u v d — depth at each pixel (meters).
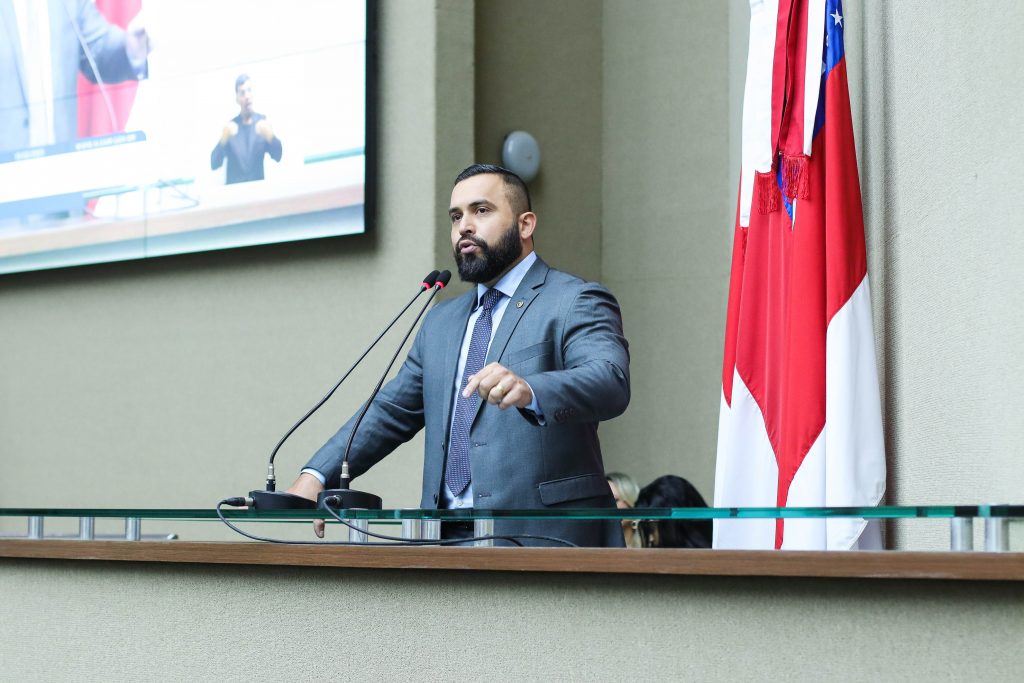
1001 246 2.99
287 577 2.45
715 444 7.07
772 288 4.40
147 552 2.61
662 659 2.01
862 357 3.95
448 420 3.81
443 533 2.69
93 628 2.73
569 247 7.39
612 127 7.60
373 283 6.55
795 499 4.02
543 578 2.14
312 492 3.66
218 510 2.55
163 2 7.22
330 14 6.67
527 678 2.13
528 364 3.73
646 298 7.39
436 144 6.46
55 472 7.49
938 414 3.55
